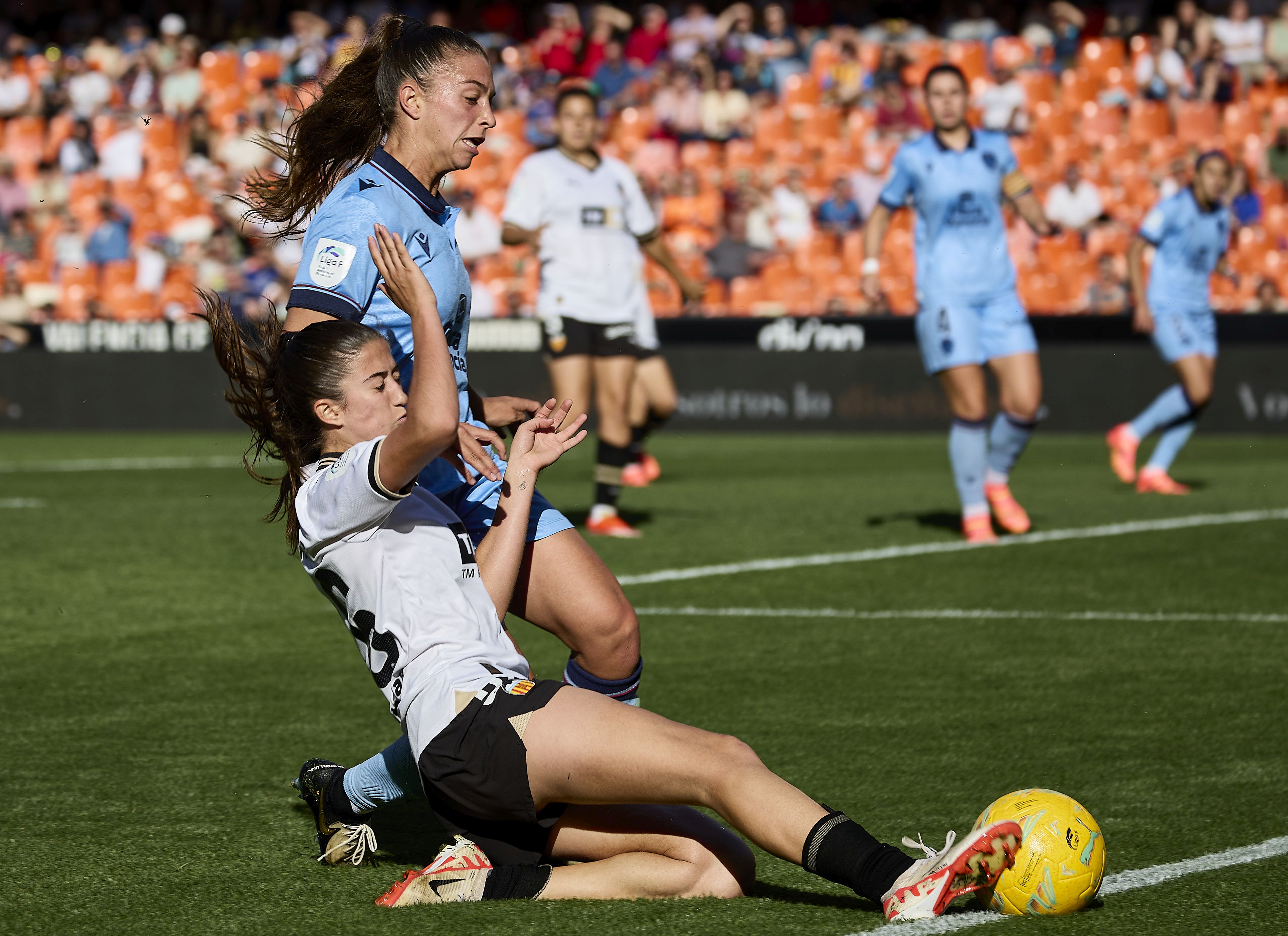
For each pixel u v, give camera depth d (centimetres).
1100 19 7988
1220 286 6209
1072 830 1135
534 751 1120
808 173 7150
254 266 6638
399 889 1198
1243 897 1187
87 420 6334
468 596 1204
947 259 3161
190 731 1784
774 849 1091
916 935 1099
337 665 2134
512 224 3331
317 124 1398
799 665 2112
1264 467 4644
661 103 7556
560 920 1145
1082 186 6556
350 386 1206
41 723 1823
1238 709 1850
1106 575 2806
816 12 8444
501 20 8912
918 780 1562
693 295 3522
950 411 5641
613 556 3086
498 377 5828
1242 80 7400
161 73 8450
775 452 5244
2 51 8912
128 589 2747
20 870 1302
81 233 7281
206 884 1262
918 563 2964
